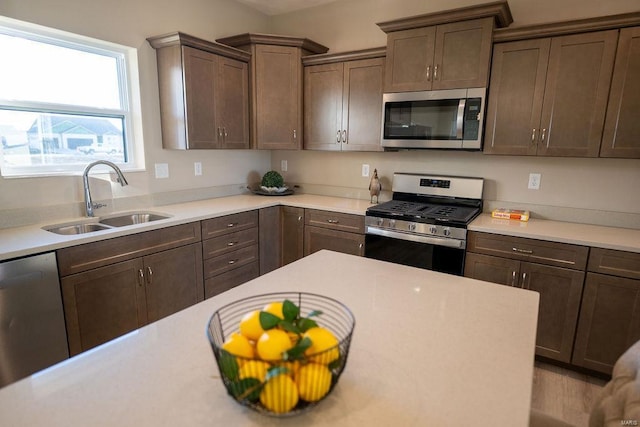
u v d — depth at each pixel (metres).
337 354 0.64
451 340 0.90
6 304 1.67
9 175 2.17
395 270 1.40
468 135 2.53
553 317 2.21
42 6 2.16
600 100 2.16
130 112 2.76
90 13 2.38
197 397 0.69
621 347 2.04
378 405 0.67
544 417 1.13
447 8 2.88
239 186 3.67
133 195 2.77
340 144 3.17
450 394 0.70
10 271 1.66
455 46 2.48
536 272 2.22
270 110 3.24
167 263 2.39
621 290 2.00
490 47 2.38
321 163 3.64
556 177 2.60
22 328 1.73
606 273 2.02
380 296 1.15
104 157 2.66
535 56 2.30
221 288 2.82
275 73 3.19
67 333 1.91
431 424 0.63
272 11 3.63
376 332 0.93
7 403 0.66
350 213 2.89
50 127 2.37
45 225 2.19
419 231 2.53
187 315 1.01
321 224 3.07
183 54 2.63
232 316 0.98
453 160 2.96
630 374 0.81
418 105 2.67
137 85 2.71
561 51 2.22
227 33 3.33
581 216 2.54
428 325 0.97
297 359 0.61
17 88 2.20
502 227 2.33
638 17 2.00
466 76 2.47
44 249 1.76
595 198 2.49
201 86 2.79
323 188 3.66
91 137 2.58
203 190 3.29
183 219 2.45
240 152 3.64
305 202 3.22
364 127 3.02
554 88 2.27
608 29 2.09
